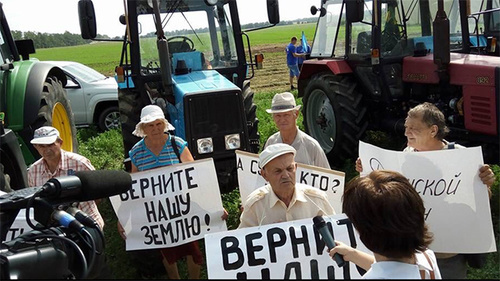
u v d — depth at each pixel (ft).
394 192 6.01
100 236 6.32
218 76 19.40
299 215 10.11
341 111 22.57
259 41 137.59
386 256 6.11
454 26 22.56
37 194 5.84
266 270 9.32
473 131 18.31
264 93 51.16
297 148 13.55
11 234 8.99
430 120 10.50
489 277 13.56
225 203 18.58
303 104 25.70
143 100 19.95
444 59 18.37
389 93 21.65
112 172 6.36
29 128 18.17
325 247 9.39
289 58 52.54
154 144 13.43
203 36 20.59
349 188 6.48
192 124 17.30
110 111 34.86
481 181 10.09
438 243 10.37
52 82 21.12
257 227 9.47
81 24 18.08
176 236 12.85
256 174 13.42
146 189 12.78
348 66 22.86
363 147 10.98
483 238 10.21
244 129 17.83
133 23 19.48
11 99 18.15
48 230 5.90
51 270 5.45
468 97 18.17
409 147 11.27
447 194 10.24
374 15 20.63
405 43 21.59
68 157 13.39
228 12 20.77
